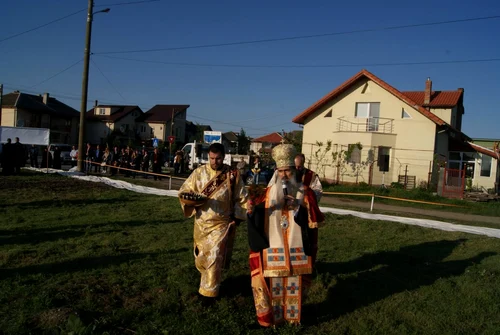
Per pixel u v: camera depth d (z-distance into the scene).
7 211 9.20
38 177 17.42
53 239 6.77
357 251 6.86
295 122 27.09
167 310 4.13
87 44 20.12
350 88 25.20
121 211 9.79
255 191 4.19
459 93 30.83
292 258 3.88
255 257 3.98
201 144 30.80
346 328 4.01
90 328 3.49
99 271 5.16
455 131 24.80
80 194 12.75
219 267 4.28
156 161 21.86
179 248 6.40
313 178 4.70
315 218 4.04
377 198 18.25
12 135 22.27
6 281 4.66
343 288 5.07
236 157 24.69
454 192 19.25
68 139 55.38
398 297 4.84
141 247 6.43
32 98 51.97
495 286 5.30
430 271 5.91
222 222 4.43
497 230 10.19
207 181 4.41
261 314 3.84
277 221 3.94
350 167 24.12
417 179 22.97
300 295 3.90
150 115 61.28
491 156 25.30
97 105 59.34
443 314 4.39
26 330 3.54
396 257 6.55
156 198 12.59
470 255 7.04
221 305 4.31
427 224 10.40
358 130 24.75
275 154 4.05
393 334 3.90
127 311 4.03
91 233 7.29
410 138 23.28
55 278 4.85
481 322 4.23
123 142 54.16
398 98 23.62
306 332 3.88
